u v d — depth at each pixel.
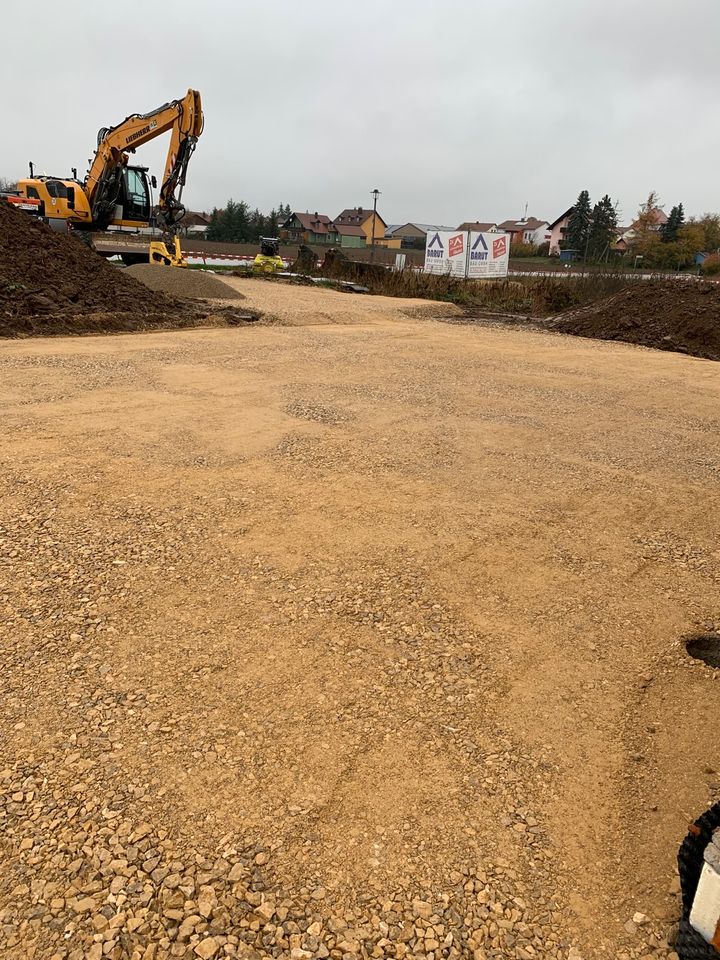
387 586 3.67
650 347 15.03
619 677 3.06
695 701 2.93
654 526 4.68
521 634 3.33
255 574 3.72
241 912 1.91
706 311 15.57
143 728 2.57
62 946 1.80
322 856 2.10
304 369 9.30
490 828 2.24
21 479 4.84
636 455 6.29
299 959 1.80
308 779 2.39
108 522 4.24
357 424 6.72
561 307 22.19
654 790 2.45
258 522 4.35
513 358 11.56
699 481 5.65
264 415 6.84
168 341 11.00
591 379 9.98
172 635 3.15
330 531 4.27
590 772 2.51
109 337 11.14
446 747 2.58
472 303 24.05
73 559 3.77
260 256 28.70
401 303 20.30
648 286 17.34
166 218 20.84
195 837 2.13
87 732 2.54
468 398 8.20
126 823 2.16
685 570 4.08
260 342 11.43
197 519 4.35
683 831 2.27
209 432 6.17
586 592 3.76
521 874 2.09
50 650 2.99
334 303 18.39
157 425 6.29
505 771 2.49
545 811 2.33
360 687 2.87
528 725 2.73
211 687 2.82
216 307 14.98
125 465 5.23
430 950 1.84
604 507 4.96
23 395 7.08
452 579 3.79
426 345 12.38
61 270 12.80
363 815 2.25
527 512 4.77
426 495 4.96
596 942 1.90
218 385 8.00
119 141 20.36
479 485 5.24
